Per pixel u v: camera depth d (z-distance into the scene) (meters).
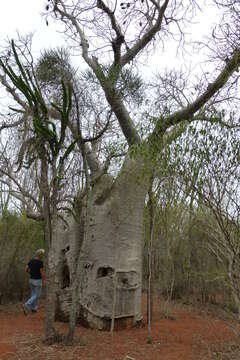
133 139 7.38
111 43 7.80
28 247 11.04
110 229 7.34
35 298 8.91
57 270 7.84
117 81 7.49
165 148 5.69
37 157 6.21
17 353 5.45
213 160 4.86
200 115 6.42
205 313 8.42
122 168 7.44
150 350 5.77
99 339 6.32
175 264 10.66
